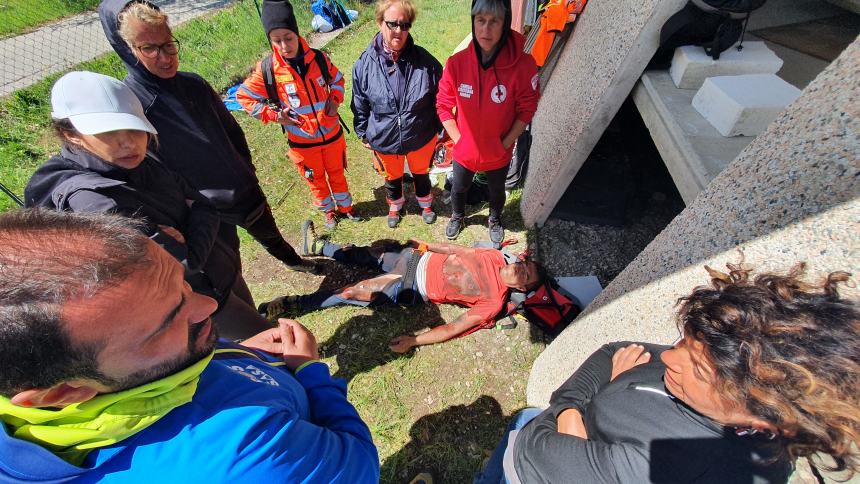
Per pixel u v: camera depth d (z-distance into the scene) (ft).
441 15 24.14
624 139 11.46
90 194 3.80
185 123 5.88
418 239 10.53
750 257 3.35
